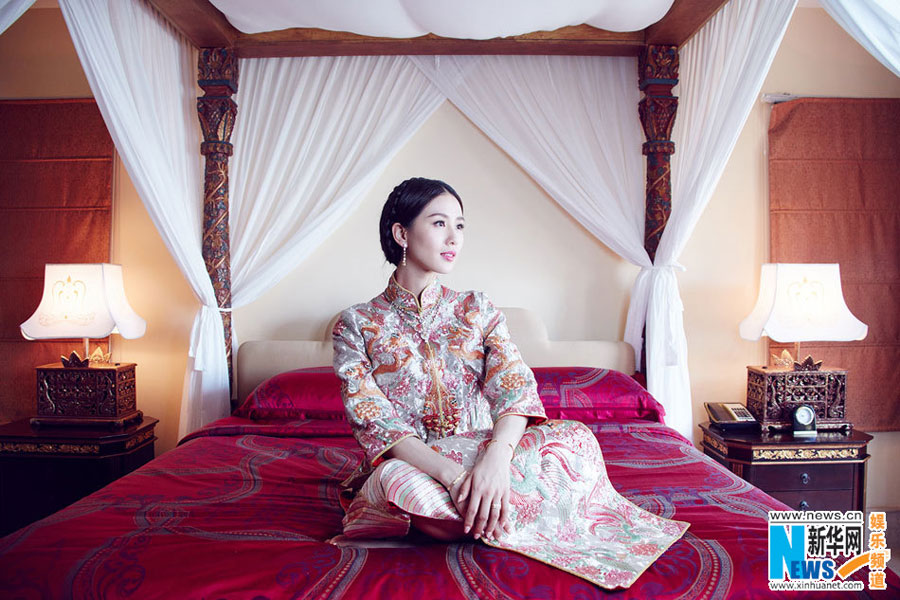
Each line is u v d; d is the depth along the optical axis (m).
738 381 3.59
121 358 3.58
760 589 1.25
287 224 3.45
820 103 3.52
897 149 3.52
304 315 3.54
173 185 2.99
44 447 2.97
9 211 3.57
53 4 3.59
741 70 2.64
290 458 2.28
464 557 1.36
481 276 3.55
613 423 2.70
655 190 3.31
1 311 3.58
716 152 2.77
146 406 3.57
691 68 3.24
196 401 3.19
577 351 3.38
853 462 2.84
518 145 3.48
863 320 3.53
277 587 1.26
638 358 3.39
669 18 2.90
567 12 2.83
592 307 3.55
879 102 3.52
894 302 3.53
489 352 1.60
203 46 3.24
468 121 3.54
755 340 3.12
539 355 3.38
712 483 1.92
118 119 2.55
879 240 3.52
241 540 1.50
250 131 3.46
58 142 3.57
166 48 3.10
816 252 3.53
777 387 3.05
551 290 3.55
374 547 1.45
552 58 3.45
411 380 1.53
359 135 3.46
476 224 3.55
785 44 3.56
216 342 3.23
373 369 1.56
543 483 1.42
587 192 3.42
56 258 3.57
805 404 3.04
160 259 3.57
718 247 3.57
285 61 3.46
